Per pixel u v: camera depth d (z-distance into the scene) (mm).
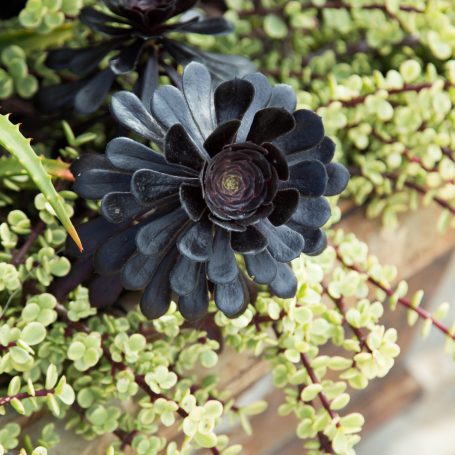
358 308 1099
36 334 1039
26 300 1093
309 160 1015
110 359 1081
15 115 1180
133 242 1037
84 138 1110
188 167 1004
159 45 1122
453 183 1178
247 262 1018
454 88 1162
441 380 2166
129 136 1163
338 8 1235
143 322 1115
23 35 1164
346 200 1249
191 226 1004
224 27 1125
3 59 1155
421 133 1201
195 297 1033
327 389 1093
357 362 1081
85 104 1104
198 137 1020
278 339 1112
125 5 1103
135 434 1099
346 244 1130
